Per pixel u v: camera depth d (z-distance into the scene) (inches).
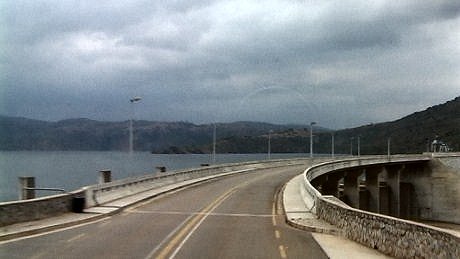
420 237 669.9
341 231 969.5
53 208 1112.8
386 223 776.9
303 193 1594.5
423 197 4825.3
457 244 568.1
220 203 1496.1
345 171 3663.9
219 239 897.5
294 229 1043.9
